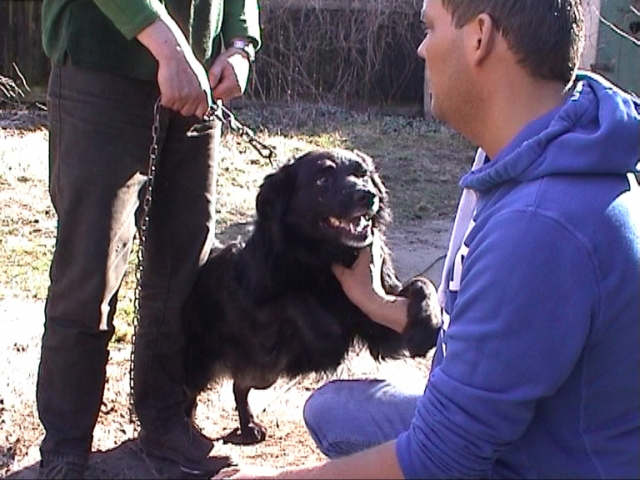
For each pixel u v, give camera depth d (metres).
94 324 2.37
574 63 1.64
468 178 1.65
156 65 2.30
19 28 8.65
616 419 1.58
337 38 8.90
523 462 1.61
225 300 2.72
